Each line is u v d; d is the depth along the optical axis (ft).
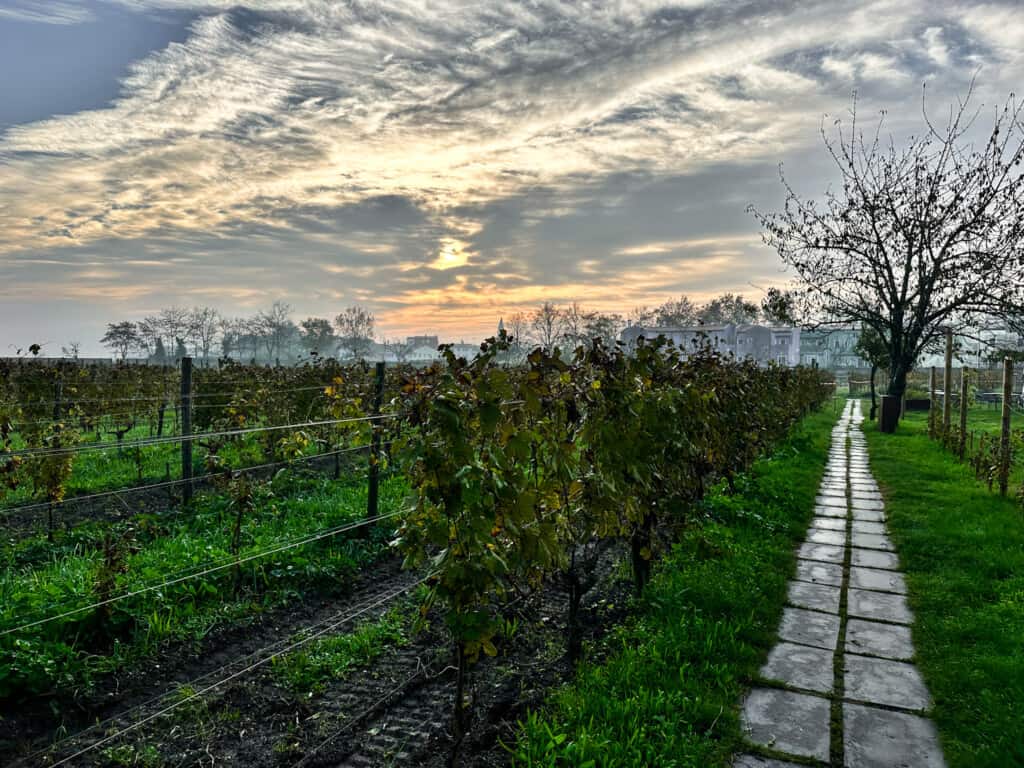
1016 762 10.02
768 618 15.92
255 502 24.20
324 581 18.39
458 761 10.27
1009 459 28.78
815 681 13.01
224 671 13.66
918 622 15.85
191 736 11.31
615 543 21.27
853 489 33.01
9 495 26.43
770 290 70.44
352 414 23.21
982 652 13.80
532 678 12.98
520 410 12.21
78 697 12.45
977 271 59.52
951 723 11.34
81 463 32.50
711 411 22.66
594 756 10.02
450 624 9.55
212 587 16.61
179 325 216.33
